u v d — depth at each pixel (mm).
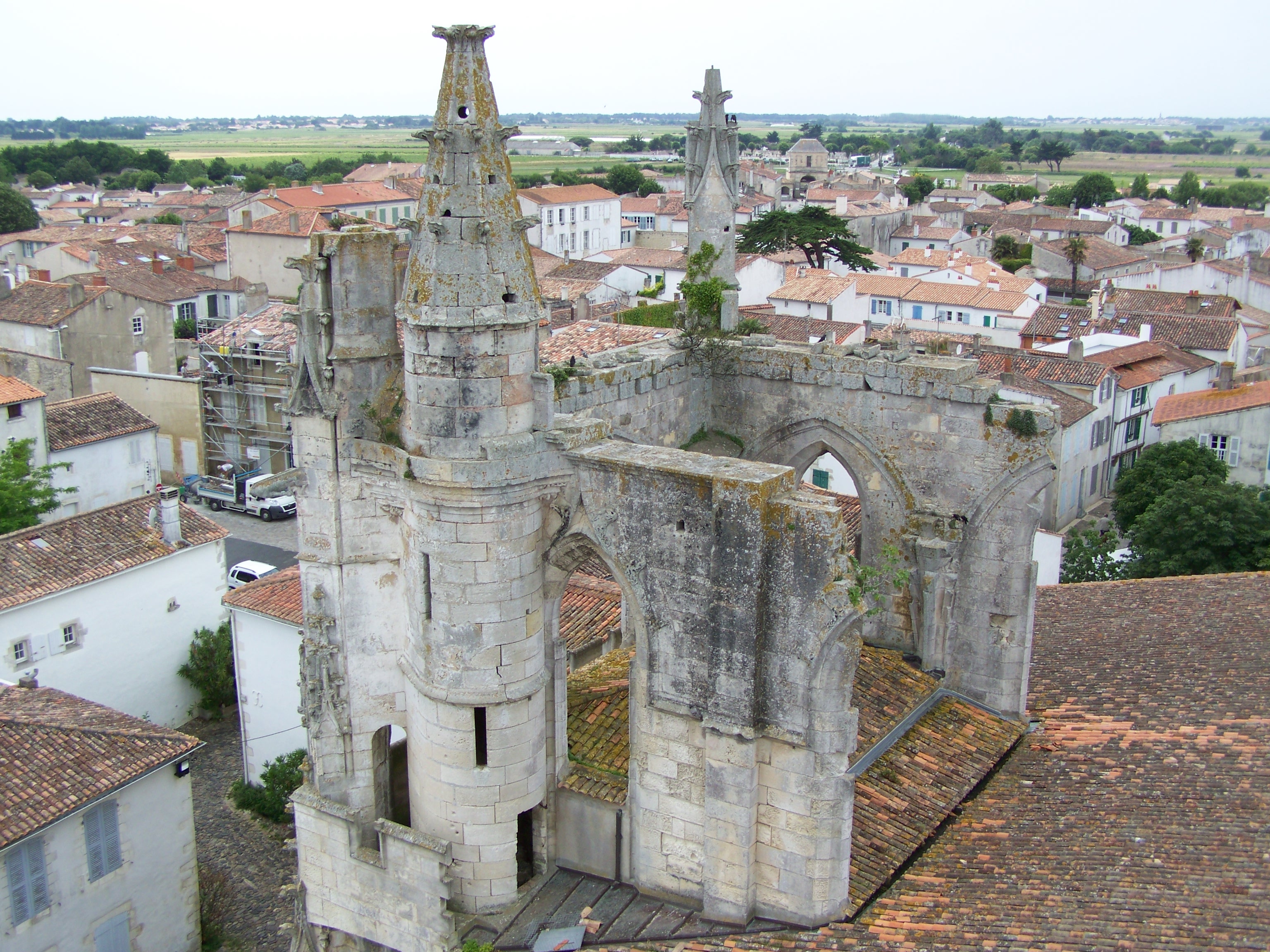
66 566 52281
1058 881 25031
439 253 25188
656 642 26453
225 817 49312
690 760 26672
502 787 27703
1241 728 31375
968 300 132375
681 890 27609
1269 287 158500
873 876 26797
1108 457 94688
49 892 36000
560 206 189375
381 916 29562
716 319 38219
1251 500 61906
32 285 106625
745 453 38344
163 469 93250
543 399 26625
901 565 35719
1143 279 170750
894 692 33875
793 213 156750
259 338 88500
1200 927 21703
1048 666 38188
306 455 28469
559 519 27312
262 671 49906
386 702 29969
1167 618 40250
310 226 135500
